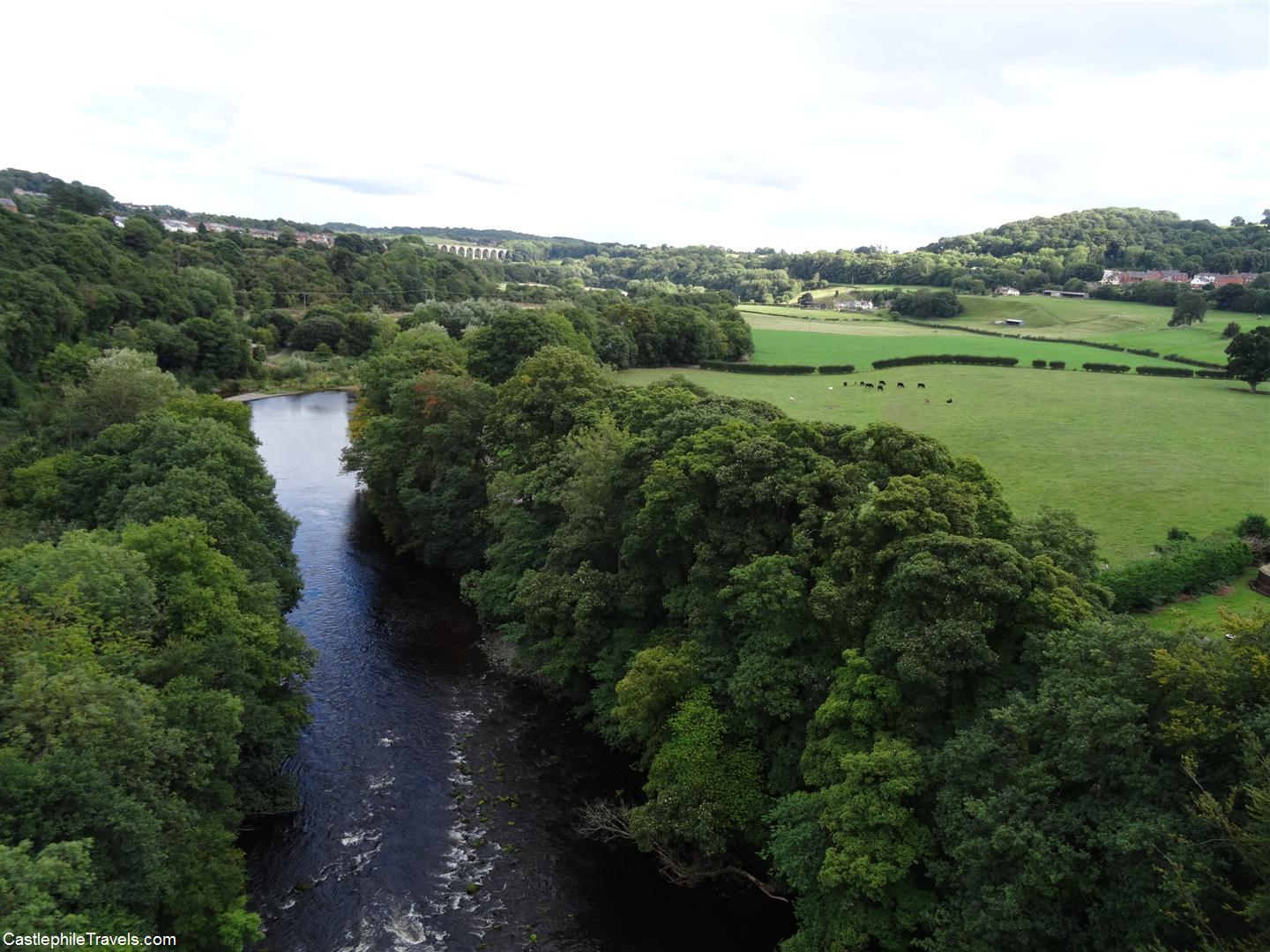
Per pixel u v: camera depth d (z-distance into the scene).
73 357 90.81
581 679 43.44
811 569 32.97
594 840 34.59
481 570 59.62
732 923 30.52
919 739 26.97
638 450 43.53
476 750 40.50
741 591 34.16
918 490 31.33
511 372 82.00
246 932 25.03
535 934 29.48
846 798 25.59
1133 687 22.17
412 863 32.59
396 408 71.44
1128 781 20.88
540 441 56.00
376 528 73.38
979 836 22.80
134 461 49.72
